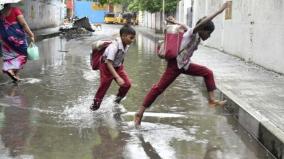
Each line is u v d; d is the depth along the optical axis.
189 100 6.41
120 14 52.12
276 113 5.00
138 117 4.93
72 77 8.26
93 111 5.58
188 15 21.11
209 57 11.30
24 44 7.63
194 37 4.64
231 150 4.20
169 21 4.75
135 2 39.84
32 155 3.93
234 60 10.65
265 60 9.08
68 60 11.27
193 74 4.80
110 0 32.88
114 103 5.99
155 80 8.08
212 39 14.76
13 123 4.96
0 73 8.54
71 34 23.30
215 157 3.98
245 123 4.99
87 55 12.72
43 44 17.28
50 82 7.66
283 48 8.05
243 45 10.81
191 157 3.96
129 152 4.06
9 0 7.98
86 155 3.96
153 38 22.64
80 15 53.25
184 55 4.66
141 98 6.42
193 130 4.84
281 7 8.12
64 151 4.06
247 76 7.89
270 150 4.17
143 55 12.88
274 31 8.53
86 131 4.71
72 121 5.10
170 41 4.66
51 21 33.09
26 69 9.33
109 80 5.48
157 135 4.61
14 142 4.29
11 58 7.54
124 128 4.84
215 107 6.00
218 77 7.71
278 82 7.25
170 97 6.59
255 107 5.27
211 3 15.24
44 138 4.44
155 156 3.97
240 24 11.11
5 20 7.41
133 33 5.29
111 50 5.21
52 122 5.04
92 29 25.39
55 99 6.26
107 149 4.14
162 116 5.42
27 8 23.88
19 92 6.72
